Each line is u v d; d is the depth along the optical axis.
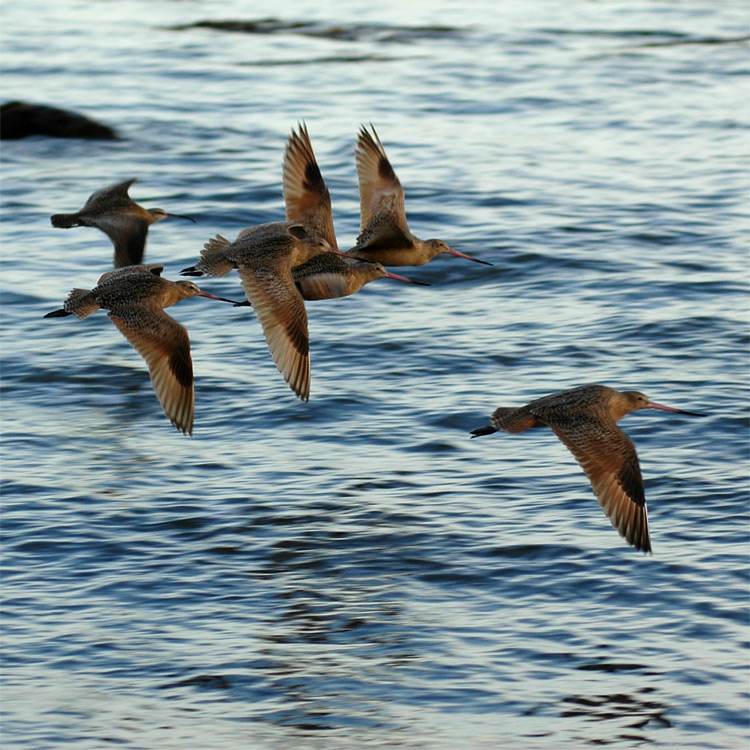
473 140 32.06
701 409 18.83
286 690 13.28
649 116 34.50
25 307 22.84
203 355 21.09
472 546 15.66
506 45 42.59
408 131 32.75
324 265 15.70
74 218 17.73
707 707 12.78
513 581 15.02
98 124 32.44
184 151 31.11
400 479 17.27
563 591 14.78
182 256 24.53
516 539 15.77
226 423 18.97
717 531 15.80
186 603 14.80
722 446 17.81
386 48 42.25
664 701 12.91
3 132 32.44
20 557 15.70
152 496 16.98
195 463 17.84
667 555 15.34
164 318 13.29
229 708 13.02
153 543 15.95
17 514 16.56
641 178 29.19
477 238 25.38
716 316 22.00
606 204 27.33
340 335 21.61
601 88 37.31
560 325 21.86
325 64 40.12
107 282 13.77
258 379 20.25
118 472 17.64
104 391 20.22
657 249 25.02
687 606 14.41
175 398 13.02
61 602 14.84
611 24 45.66
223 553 15.73
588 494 16.77
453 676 13.40
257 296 14.11
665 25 45.44
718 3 49.03
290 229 15.51
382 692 13.17
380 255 16.73
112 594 14.99
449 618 14.39
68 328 22.30
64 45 42.62
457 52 41.56
